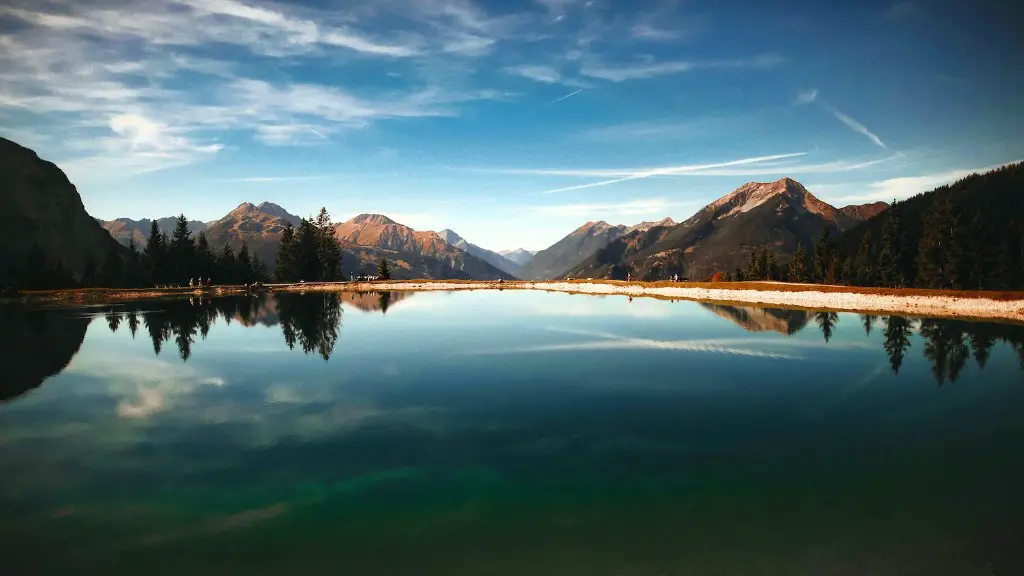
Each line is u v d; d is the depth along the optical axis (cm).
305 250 14200
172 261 12688
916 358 3112
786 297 7069
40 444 1681
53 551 1087
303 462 1548
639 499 1306
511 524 1190
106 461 1548
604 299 7850
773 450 1642
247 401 2180
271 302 7356
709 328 4406
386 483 1405
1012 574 982
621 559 1046
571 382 2520
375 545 1107
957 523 1177
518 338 3878
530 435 1781
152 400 2197
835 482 1402
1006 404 2152
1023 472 1459
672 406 2123
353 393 2314
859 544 1090
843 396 2283
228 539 1134
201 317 5284
